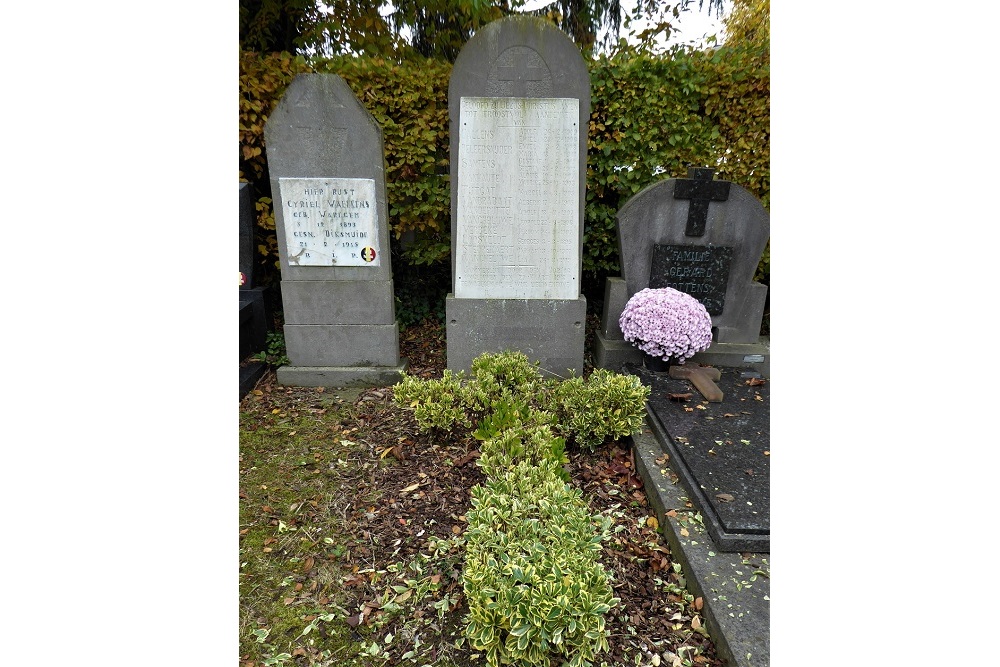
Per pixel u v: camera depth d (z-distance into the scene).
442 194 5.06
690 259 4.23
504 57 3.55
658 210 4.13
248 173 5.04
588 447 3.02
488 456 2.49
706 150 4.90
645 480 2.77
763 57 4.68
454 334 3.96
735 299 4.35
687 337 3.75
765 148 4.85
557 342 3.99
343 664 1.85
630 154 4.95
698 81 4.70
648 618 1.97
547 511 2.00
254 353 4.48
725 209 4.13
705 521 2.32
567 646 1.71
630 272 4.27
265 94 4.68
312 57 4.71
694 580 2.06
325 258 3.90
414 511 2.60
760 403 3.41
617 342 4.34
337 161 3.70
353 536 2.47
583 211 3.84
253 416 3.62
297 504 2.70
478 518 2.00
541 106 3.62
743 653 1.71
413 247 5.30
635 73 4.68
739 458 2.72
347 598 2.13
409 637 1.94
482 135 3.66
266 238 5.04
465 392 3.11
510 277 3.89
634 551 2.32
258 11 5.12
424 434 3.23
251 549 2.40
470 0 5.13
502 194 3.76
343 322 4.05
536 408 3.19
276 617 2.04
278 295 5.36
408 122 4.84
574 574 1.66
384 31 5.52
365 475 2.91
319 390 4.04
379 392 4.01
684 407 3.32
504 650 1.65
